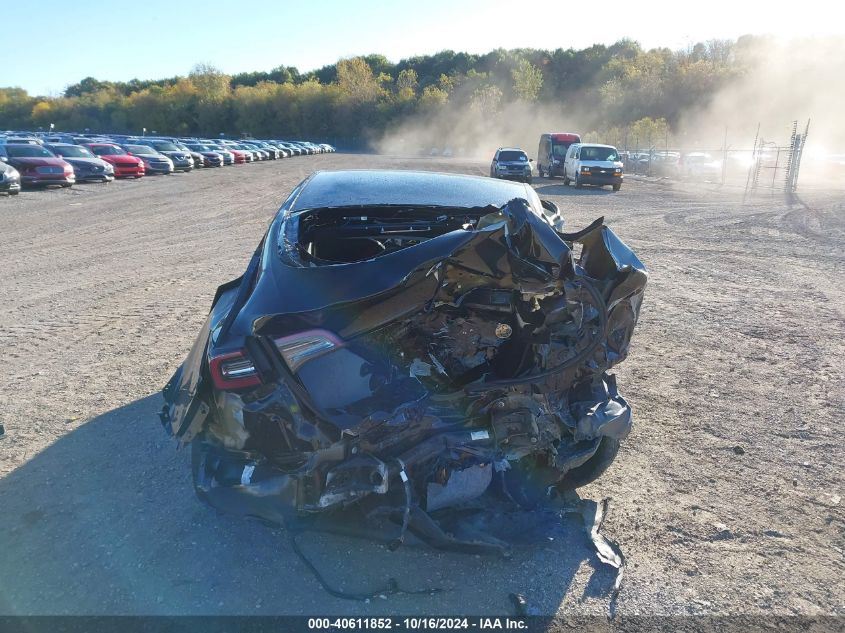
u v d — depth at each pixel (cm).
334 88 10231
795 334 679
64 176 2311
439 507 308
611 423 330
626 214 1744
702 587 301
